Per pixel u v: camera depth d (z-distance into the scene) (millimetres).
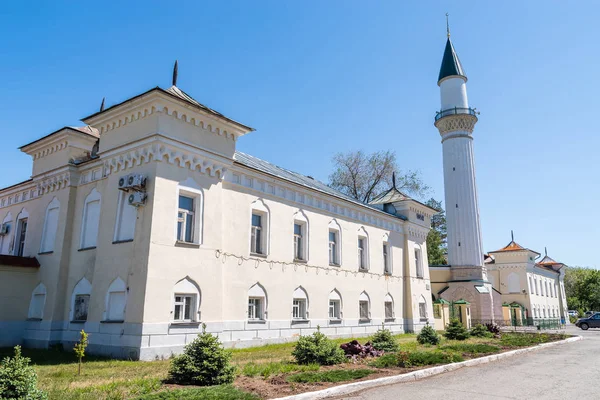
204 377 9930
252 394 8797
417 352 15328
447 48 46000
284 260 21750
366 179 50000
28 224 22031
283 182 22281
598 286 87188
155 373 11539
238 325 18656
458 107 43812
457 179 43250
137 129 17094
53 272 19172
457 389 10375
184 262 16438
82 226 19031
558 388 10508
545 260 77938
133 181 16266
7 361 7305
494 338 24391
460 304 38094
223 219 18656
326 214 25344
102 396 8539
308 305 22891
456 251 42656
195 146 17531
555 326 46875
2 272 19250
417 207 34469
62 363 13984
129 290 15531
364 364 13336
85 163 19594
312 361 13148
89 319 16734
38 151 21922
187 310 16531
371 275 28406
